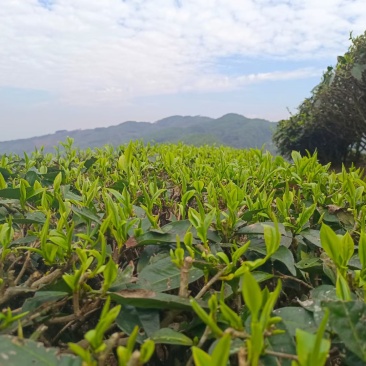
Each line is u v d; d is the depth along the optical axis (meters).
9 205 1.93
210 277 1.32
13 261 1.40
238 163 3.09
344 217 1.81
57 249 1.21
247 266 1.10
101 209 1.91
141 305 1.04
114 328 1.15
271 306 0.84
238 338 0.88
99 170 3.05
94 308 1.05
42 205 1.71
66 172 2.55
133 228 1.53
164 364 1.15
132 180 2.25
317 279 1.45
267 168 2.57
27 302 1.05
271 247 1.09
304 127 11.21
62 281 1.05
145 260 1.39
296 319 1.02
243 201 1.85
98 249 1.40
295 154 2.53
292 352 0.91
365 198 1.98
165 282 1.20
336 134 10.85
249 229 1.49
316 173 2.34
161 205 2.03
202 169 2.88
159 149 4.39
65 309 1.23
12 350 0.81
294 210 2.01
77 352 0.74
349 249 1.11
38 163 3.39
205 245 1.27
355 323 0.89
